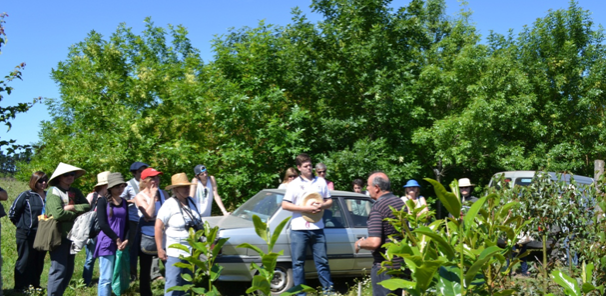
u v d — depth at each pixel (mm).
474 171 17391
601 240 5125
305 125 12820
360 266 7582
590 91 17625
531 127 16500
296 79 13547
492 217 3871
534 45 18766
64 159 13258
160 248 5285
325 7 14555
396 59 13914
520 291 4883
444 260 2955
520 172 10258
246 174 11125
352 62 13562
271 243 3537
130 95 14461
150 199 6270
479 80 15328
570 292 3234
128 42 17828
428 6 23156
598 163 6191
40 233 5965
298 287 3434
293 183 6336
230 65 12602
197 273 4168
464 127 14102
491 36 19234
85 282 7344
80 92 14719
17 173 14141
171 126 13375
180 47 19000
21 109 6988
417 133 13797
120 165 12516
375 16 14188
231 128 11586
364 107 13508
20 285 7141
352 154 12078
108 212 6070
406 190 8523
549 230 5789
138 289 7371
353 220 7711
